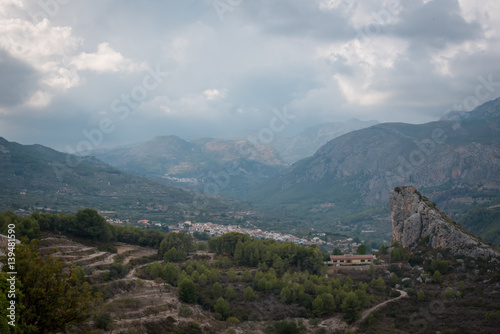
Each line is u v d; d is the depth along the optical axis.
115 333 109.06
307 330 140.88
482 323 133.00
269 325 138.88
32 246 82.56
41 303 76.56
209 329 131.12
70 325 98.38
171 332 121.25
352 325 144.50
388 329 138.88
